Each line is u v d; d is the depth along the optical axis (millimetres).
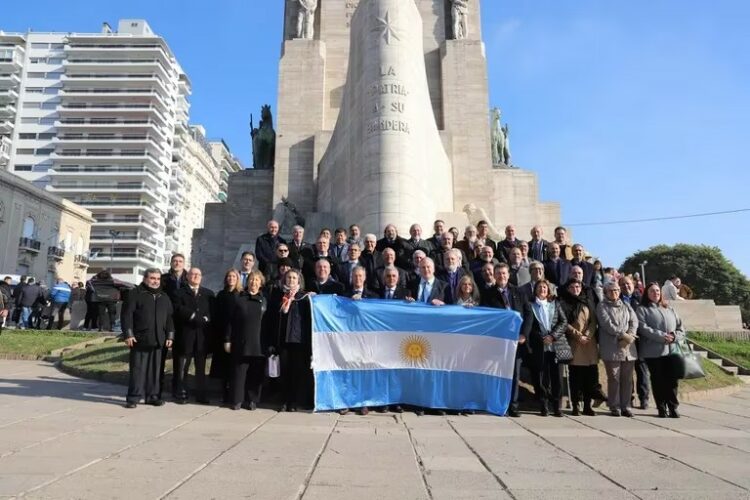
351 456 4902
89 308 20219
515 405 7750
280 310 7852
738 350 16688
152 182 88625
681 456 5133
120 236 85062
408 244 9922
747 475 4445
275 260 10008
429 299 8398
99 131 88500
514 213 23781
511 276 9438
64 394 8273
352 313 7895
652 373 8031
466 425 6797
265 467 4430
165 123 93688
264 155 25750
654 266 61312
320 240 9430
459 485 4047
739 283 58219
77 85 89500
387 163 14312
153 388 7680
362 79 15672
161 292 7711
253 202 24219
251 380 7773
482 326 7930
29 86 89438
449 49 23625
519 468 4598
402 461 4758
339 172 17875
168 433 5699
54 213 52500
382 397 7727
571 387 8164
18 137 88312
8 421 6051
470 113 23047
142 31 94500
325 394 7574
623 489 4020
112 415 6672
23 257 47500
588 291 8414
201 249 24422
